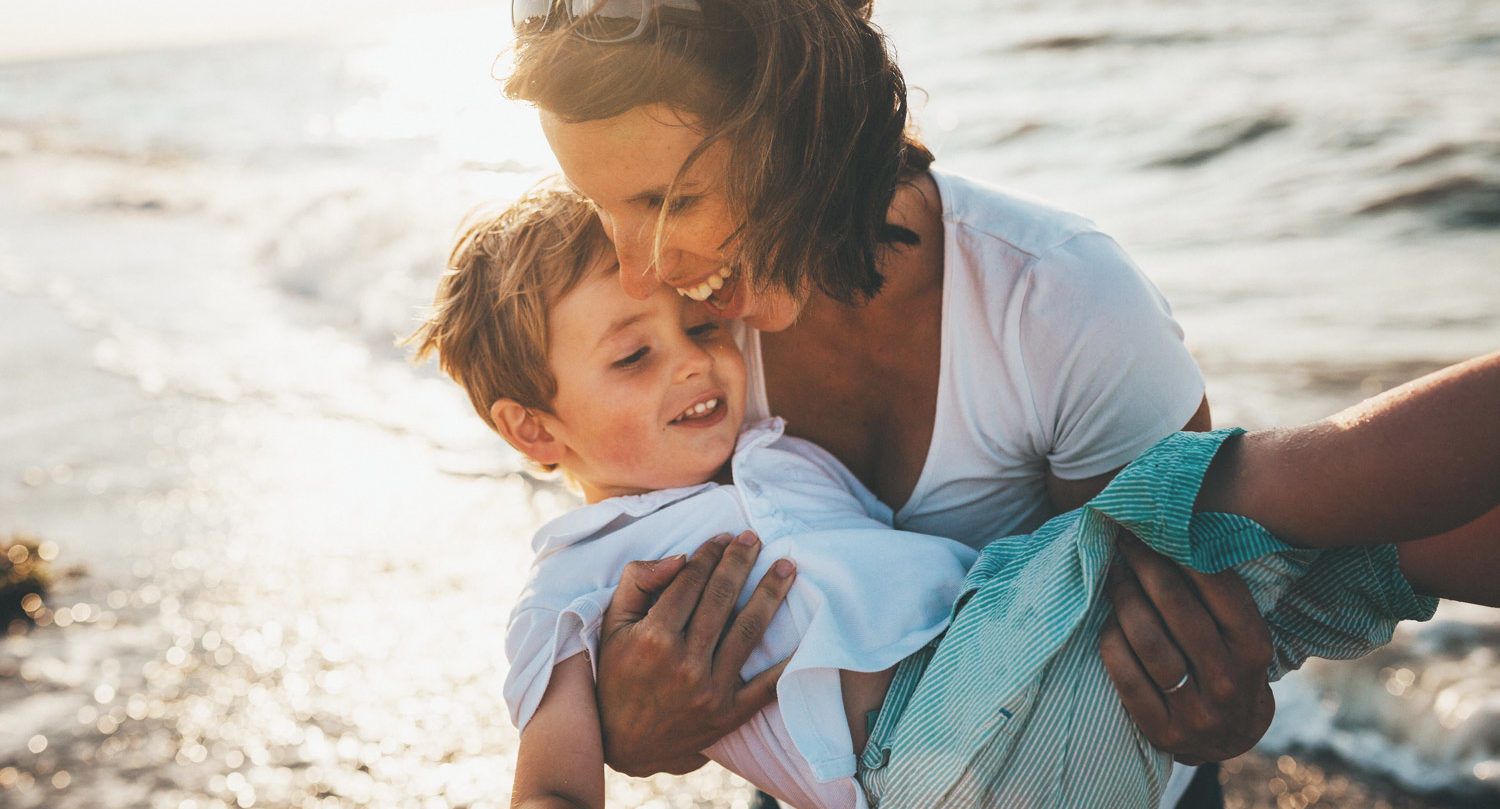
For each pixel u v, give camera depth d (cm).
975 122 1691
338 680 430
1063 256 150
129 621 486
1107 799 137
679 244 136
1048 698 136
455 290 193
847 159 132
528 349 180
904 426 171
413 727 396
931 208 156
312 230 1189
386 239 1104
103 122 3550
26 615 495
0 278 1230
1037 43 2217
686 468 181
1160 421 151
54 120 3750
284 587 506
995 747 137
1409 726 376
